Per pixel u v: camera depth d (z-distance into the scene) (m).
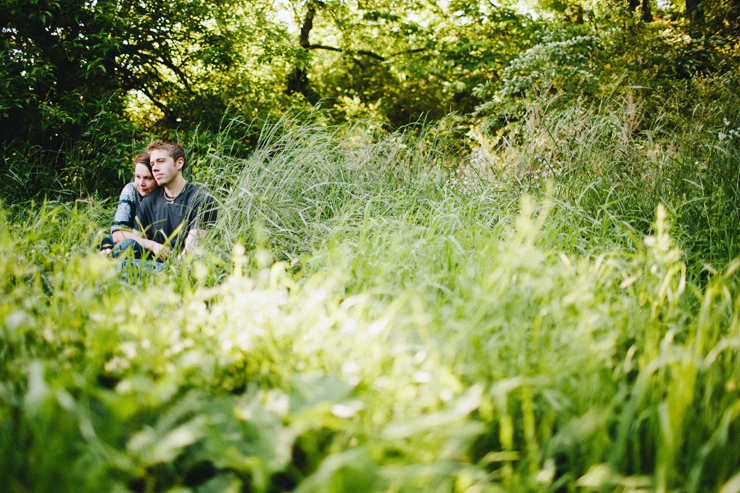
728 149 3.17
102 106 5.98
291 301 1.48
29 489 0.85
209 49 7.55
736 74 4.79
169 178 2.95
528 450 1.05
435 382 1.05
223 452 0.88
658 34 8.11
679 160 3.29
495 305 1.42
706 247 2.55
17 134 5.90
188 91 7.84
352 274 1.87
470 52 11.38
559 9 12.18
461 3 12.06
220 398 1.06
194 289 2.00
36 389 0.82
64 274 1.75
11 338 1.14
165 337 1.20
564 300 1.39
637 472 1.02
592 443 1.04
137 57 7.39
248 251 2.51
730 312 1.53
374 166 3.81
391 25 12.55
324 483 0.84
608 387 1.18
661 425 1.03
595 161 3.38
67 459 0.86
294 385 1.08
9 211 3.21
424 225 2.71
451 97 12.62
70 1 5.96
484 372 1.16
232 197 2.94
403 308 1.48
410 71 11.57
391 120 12.77
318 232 2.81
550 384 1.14
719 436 0.99
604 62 7.65
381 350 1.19
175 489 0.84
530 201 2.87
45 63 5.90
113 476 0.88
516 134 4.02
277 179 3.26
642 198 3.10
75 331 1.30
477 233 2.30
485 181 3.52
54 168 5.68
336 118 10.12
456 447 0.92
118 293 1.74
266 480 0.88
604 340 1.33
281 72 9.81
